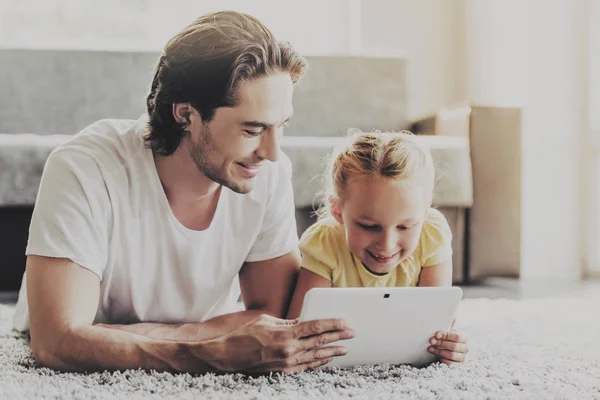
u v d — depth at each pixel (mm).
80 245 1088
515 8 3273
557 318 1711
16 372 1059
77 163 1132
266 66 1048
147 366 1038
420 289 1062
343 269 1337
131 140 1192
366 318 1057
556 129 3188
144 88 2877
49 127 2824
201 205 1240
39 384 976
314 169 2395
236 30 1062
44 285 1066
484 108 2568
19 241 2307
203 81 1058
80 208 1104
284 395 935
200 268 1269
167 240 1227
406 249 1278
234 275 1318
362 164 1248
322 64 2988
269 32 1078
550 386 1036
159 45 3361
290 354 1025
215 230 1266
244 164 1111
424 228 1372
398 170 1228
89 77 2855
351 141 1335
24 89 2820
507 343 1400
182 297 1290
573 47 3172
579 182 3180
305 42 3482
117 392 944
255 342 1029
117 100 2861
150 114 1147
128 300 1255
